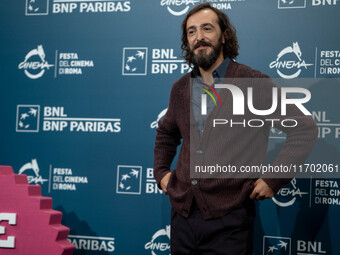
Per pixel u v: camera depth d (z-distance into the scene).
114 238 2.78
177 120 2.16
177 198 2.03
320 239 2.51
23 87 2.96
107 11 2.85
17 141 2.94
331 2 2.53
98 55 2.85
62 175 2.87
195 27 2.13
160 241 2.72
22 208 2.46
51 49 2.92
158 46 2.77
